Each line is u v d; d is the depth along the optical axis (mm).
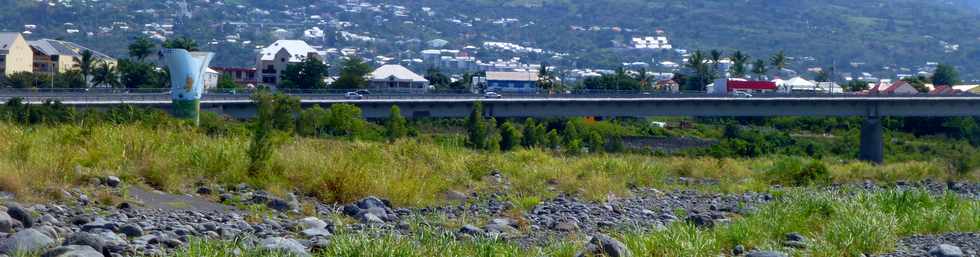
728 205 18500
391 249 9734
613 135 74812
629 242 11102
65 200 12391
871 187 26188
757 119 99250
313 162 16578
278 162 16453
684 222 14234
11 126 18734
